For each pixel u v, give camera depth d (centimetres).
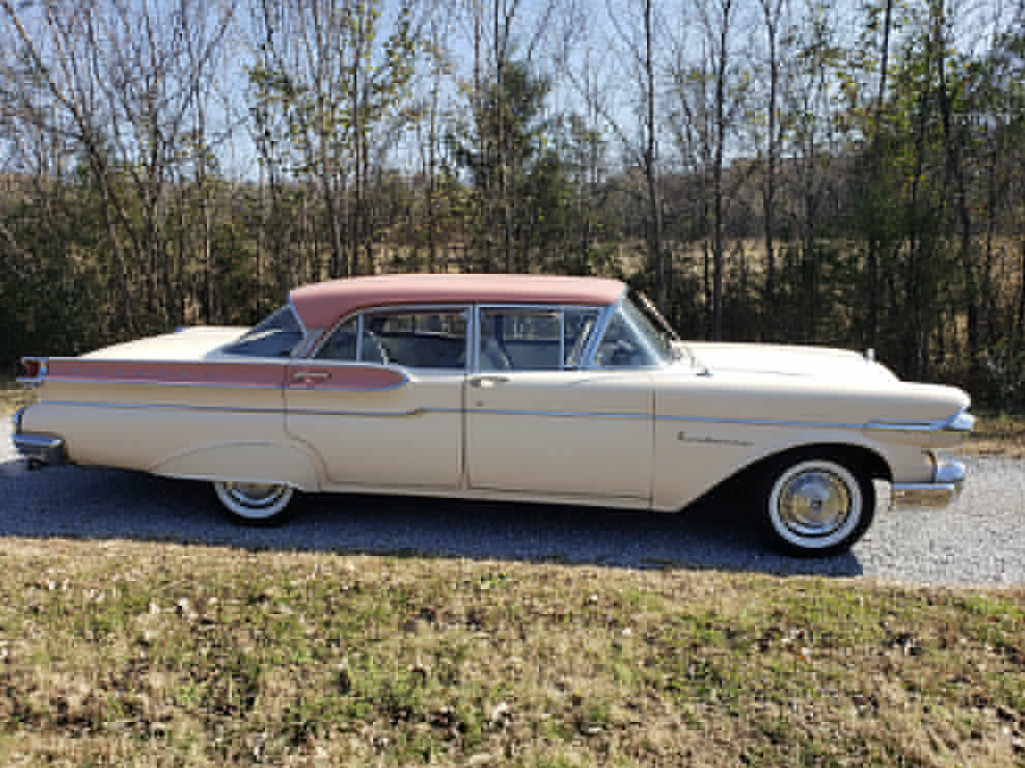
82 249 1410
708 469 467
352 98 1216
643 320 513
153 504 550
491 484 486
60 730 290
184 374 490
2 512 529
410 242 1517
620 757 278
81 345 1365
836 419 457
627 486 476
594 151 1507
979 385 1237
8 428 797
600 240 1535
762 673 326
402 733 290
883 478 488
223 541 482
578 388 467
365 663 329
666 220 1491
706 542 499
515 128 1376
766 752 282
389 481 492
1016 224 1241
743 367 498
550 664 331
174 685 314
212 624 357
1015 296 1284
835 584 416
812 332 1334
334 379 480
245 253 1622
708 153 1359
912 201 1181
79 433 497
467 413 474
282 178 1411
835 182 1354
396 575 411
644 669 328
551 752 280
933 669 331
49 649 334
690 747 284
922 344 1252
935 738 290
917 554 488
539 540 497
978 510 574
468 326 485
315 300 498
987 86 1157
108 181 1273
